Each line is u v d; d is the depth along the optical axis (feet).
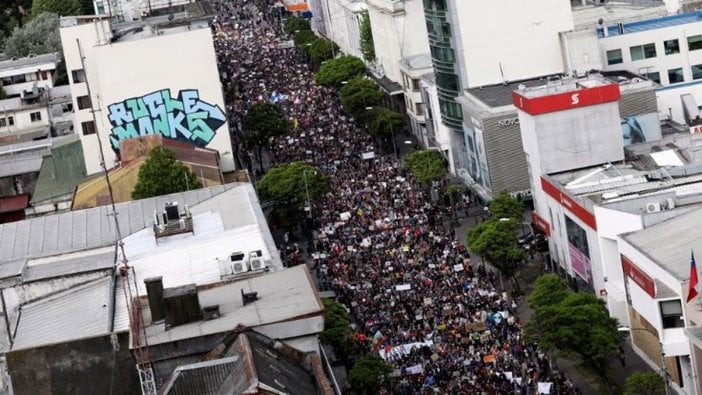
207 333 504.02
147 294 534.37
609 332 632.79
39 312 614.75
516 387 639.35
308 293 532.73
